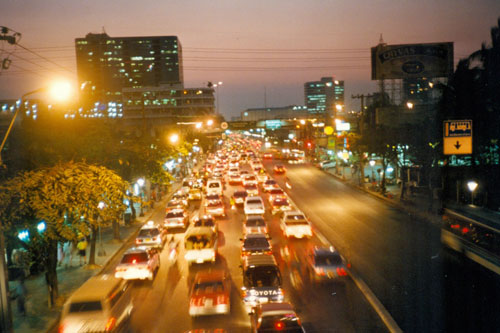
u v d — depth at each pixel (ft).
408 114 172.45
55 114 98.53
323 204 142.31
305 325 48.19
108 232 114.83
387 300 55.31
